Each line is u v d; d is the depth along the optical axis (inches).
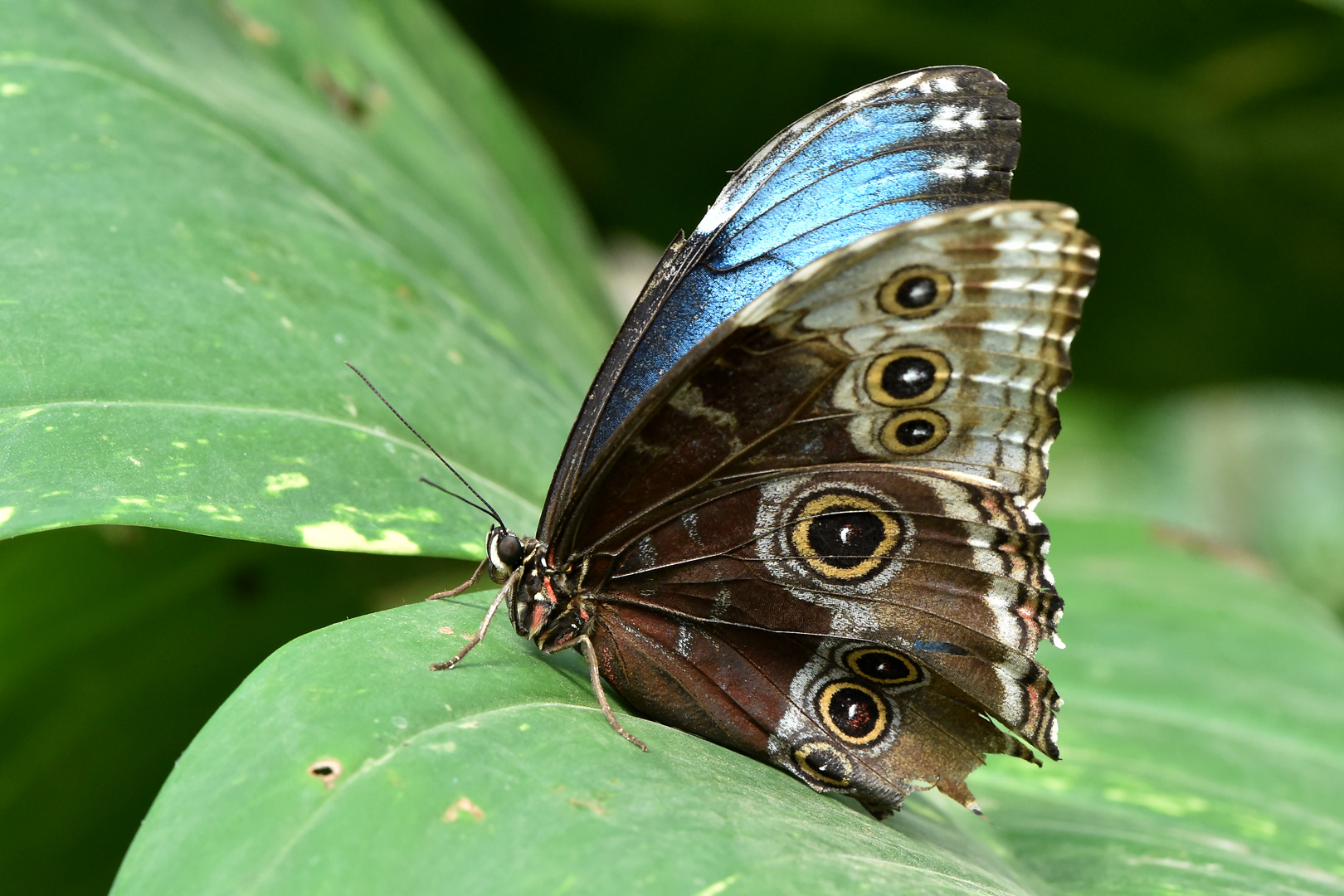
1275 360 50.8
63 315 27.5
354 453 27.6
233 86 30.5
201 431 27.2
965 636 27.3
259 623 29.5
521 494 28.5
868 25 40.3
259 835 25.6
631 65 42.8
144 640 29.1
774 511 27.3
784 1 40.0
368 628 26.6
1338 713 30.0
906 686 27.3
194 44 30.6
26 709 29.0
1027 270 26.9
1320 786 29.0
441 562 30.5
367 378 28.1
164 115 29.1
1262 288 47.8
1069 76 41.1
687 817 25.8
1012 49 40.6
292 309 28.3
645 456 27.2
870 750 27.3
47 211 28.1
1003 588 27.2
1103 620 31.1
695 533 27.4
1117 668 30.4
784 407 27.2
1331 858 28.2
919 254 26.8
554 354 31.0
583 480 27.2
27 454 26.7
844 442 27.3
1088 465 96.1
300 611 29.7
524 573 27.1
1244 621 31.1
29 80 28.9
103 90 29.0
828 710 27.4
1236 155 42.8
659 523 27.3
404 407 28.2
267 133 29.9
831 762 27.3
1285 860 28.1
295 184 29.5
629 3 40.4
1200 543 34.0
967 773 27.3
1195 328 49.8
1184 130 42.2
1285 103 40.9
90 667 29.0
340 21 34.0
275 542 26.9
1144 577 31.9
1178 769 29.1
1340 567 96.4
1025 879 27.6
